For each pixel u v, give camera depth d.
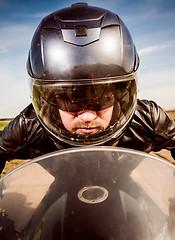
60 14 1.01
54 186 0.48
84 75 0.85
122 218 0.39
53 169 0.55
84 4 1.08
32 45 1.05
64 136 0.98
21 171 0.57
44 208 0.43
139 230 0.37
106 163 0.55
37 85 0.95
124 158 0.59
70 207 0.41
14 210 0.44
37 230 0.39
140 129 1.21
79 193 0.44
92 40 0.90
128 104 1.02
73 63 0.86
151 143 1.24
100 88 0.86
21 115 1.23
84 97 0.87
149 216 0.41
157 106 1.27
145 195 0.45
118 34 0.99
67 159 0.59
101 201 0.41
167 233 0.39
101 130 0.96
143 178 0.51
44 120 1.04
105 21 0.98
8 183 0.53
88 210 0.40
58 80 0.87
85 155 0.60
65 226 0.37
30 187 0.49
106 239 0.36
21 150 1.24
